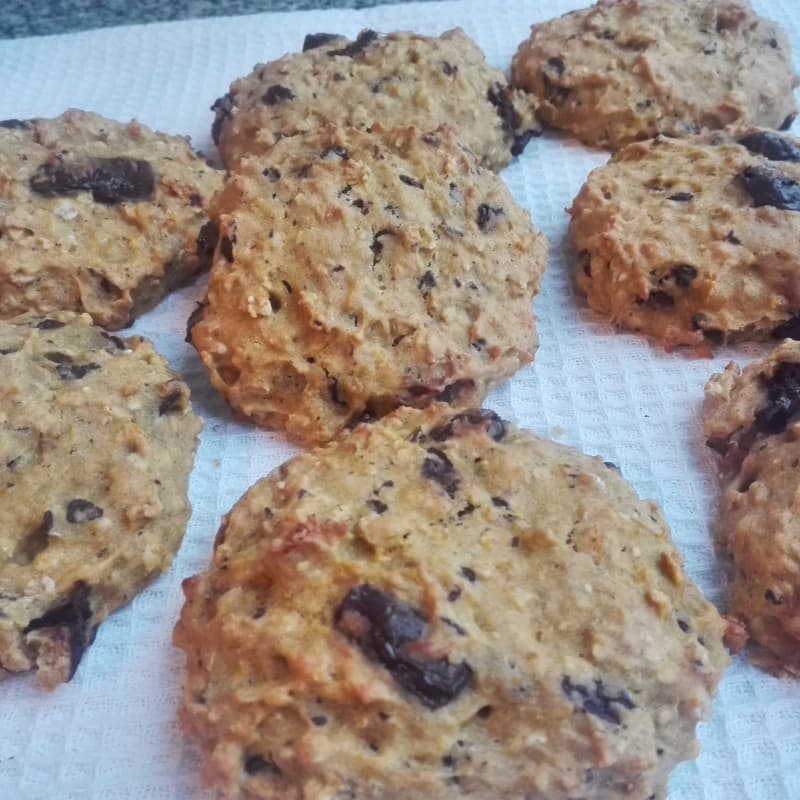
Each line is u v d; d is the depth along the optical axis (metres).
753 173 0.17
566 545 0.12
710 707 0.12
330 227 0.16
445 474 0.13
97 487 0.14
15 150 0.18
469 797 0.11
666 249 0.17
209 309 0.16
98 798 0.11
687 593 0.12
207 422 0.16
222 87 0.23
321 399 0.15
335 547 0.12
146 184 0.18
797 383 0.15
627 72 0.21
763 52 0.22
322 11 0.25
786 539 0.13
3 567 0.13
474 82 0.21
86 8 0.27
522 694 0.11
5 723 0.12
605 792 0.11
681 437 0.16
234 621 0.11
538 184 0.20
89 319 0.16
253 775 0.11
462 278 0.16
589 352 0.17
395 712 0.11
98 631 0.13
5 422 0.14
